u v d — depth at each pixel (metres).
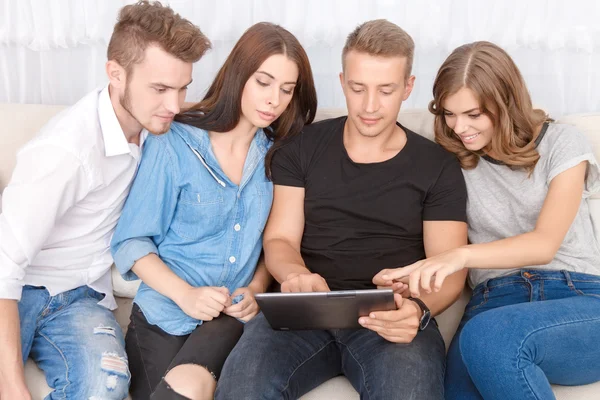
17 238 1.52
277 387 1.49
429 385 1.46
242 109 1.71
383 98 1.68
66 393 1.52
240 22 2.28
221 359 1.58
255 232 1.78
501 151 1.71
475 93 1.65
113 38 1.59
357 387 1.55
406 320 1.50
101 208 1.70
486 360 1.47
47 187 1.55
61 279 1.69
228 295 1.66
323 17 2.26
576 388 1.58
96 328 1.63
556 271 1.70
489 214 1.77
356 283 1.77
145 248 1.70
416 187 1.75
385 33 1.65
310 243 1.81
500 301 1.71
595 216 1.81
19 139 1.89
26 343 1.60
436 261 1.56
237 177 1.78
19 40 2.36
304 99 1.80
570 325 1.50
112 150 1.65
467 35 2.24
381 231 1.77
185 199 1.73
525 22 2.22
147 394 1.61
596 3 2.19
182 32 1.55
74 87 2.44
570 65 2.29
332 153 1.80
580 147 1.70
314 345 1.60
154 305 1.69
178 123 1.76
